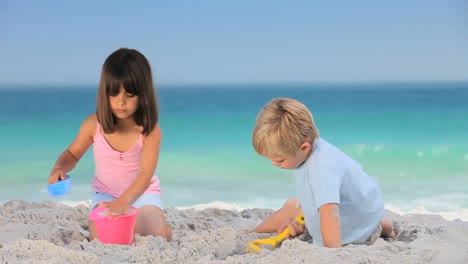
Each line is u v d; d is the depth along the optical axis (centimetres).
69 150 351
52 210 388
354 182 291
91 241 297
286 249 265
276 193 648
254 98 2412
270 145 272
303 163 286
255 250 288
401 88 2819
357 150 1031
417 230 333
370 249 272
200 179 745
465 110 1628
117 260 270
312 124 280
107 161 344
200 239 311
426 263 255
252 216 414
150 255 273
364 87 3030
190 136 1216
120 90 307
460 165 855
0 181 742
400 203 609
